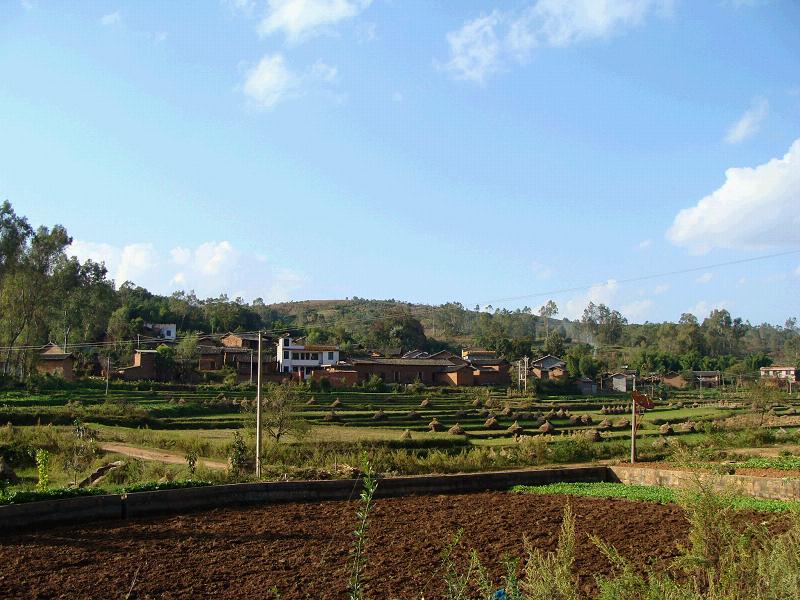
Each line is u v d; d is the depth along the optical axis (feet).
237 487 82.64
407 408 262.06
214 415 222.07
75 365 312.50
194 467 106.83
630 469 113.80
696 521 34.83
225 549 58.13
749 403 303.07
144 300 502.79
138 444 151.94
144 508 74.43
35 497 69.46
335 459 124.88
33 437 133.39
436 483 97.60
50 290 275.39
